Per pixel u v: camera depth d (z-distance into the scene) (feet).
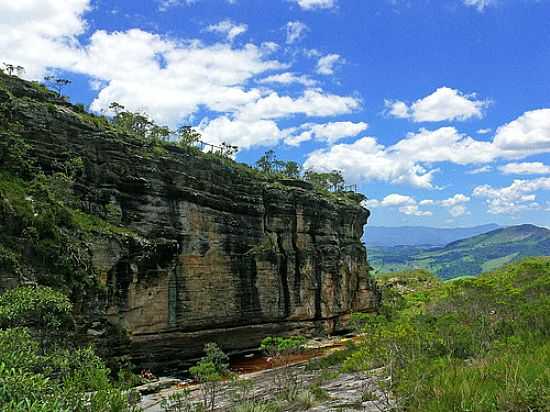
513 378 58.70
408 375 74.13
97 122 150.92
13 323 76.84
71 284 116.88
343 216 258.57
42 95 142.41
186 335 162.81
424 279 423.64
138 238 142.41
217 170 184.34
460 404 55.11
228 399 103.60
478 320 130.00
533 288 162.30
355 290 264.52
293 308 214.90
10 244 107.34
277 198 214.07
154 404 104.78
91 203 140.36
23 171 125.59
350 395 87.97
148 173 156.35
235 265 188.03
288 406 84.58
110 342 128.47
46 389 39.78
